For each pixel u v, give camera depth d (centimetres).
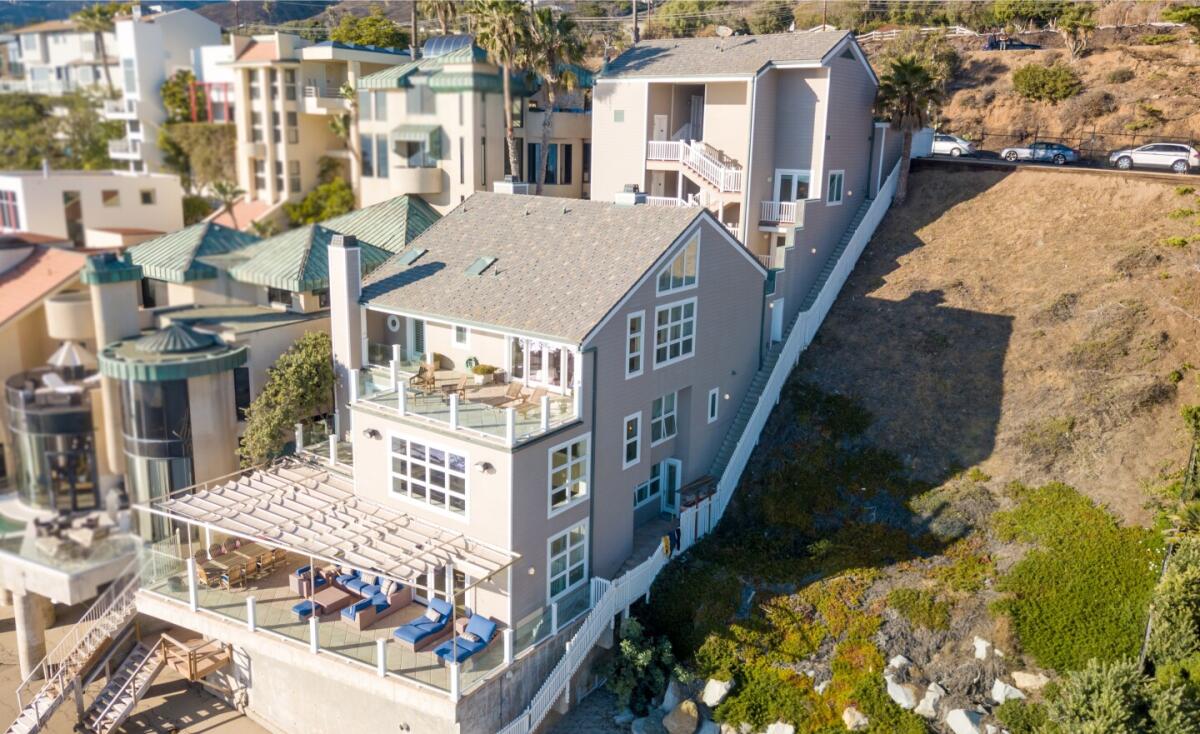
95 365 1590
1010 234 3734
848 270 3825
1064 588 2391
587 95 5334
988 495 2733
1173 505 2497
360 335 2802
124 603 2411
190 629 2486
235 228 2303
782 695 2330
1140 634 2264
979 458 2866
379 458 2505
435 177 3888
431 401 2430
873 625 2416
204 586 2439
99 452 1617
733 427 3225
